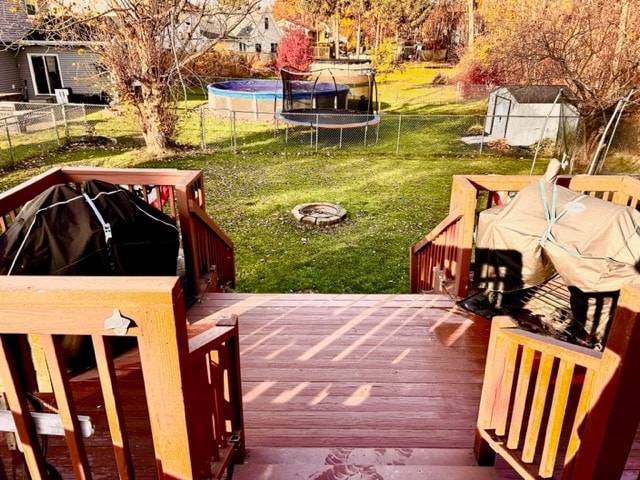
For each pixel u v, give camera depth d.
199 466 1.66
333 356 3.38
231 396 2.12
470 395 2.98
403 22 29.23
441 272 4.52
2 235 2.74
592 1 13.02
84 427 1.50
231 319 1.98
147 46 11.55
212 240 4.64
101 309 1.30
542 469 1.92
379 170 12.51
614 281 3.03
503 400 2.14
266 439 2.58
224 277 5.21
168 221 3.36
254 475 2.23
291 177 11.73
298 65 25.88
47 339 1.34
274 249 7.71
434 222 8.91
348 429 2.67
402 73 28.42
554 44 12.90
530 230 3.44
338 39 30.42
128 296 1.29
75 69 19.77
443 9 29.25
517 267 3.54
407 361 3.33
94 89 20.12
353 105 18.77
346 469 2.27
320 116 15.66
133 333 1.33
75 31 12.68
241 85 21.28
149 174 4.01
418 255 5.16
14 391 1.40
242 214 9.23
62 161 12.55
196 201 4.16
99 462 2.09
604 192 4.17
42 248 2.63
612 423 1.59
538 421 1.93
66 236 2.69
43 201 2.82
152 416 1.47
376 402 2.90
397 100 23.06
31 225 2.68
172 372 1.39
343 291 6.38
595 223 3.26
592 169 11.28
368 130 17.11
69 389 1.42
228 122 18.20
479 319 3.87
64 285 1.29
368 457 2.37
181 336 1.36
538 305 3.84
